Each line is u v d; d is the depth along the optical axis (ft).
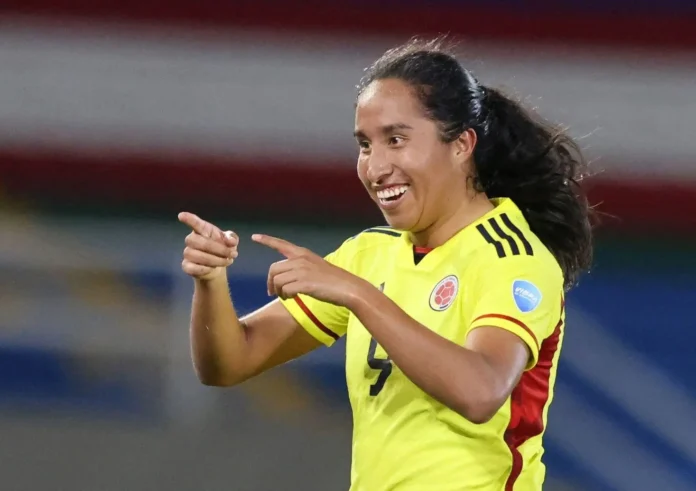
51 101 56.75
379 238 24.09
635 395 50.47
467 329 20.89
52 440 48.39
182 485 46.09
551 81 55.26
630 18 55.26
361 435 21.88
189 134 56.65
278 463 47.34
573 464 47.93
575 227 23.89
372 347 22.20
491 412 19.10
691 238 54.60
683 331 52.60
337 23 56.18
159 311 54.08
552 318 21.44
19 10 56.75
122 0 56.65
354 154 56.34
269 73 56.59
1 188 56.08
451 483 20.76
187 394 50.80
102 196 56.29
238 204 56.39
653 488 47.62
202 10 56.54
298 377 50.67
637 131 55.11
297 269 19.51
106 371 51.57
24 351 52.21
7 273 54.65
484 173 23.20
